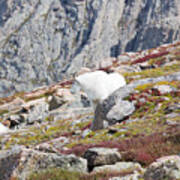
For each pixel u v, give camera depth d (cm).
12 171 2394
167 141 3195
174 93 6819
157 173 1666
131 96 6994
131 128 5350
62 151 4297
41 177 2356
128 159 2853
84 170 2614
